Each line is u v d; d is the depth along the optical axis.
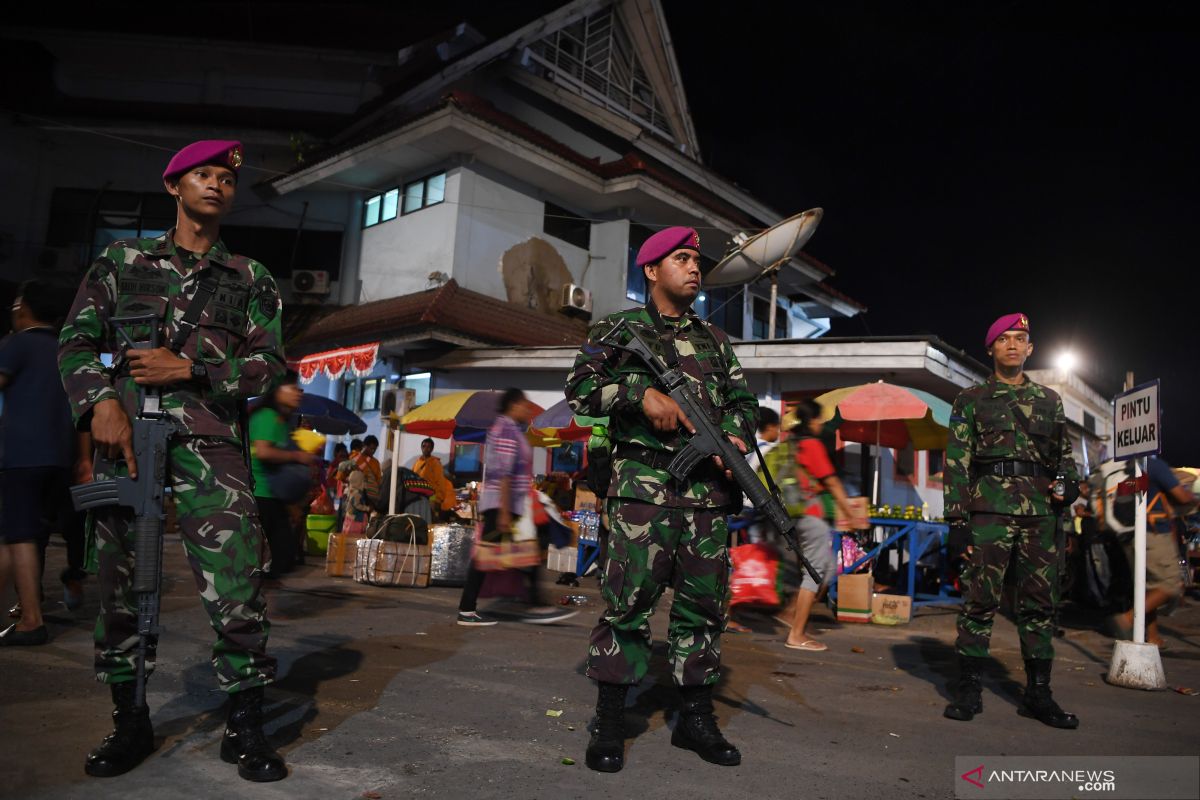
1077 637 7.54
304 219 19.78
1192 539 14.19
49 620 5.38
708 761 3.10
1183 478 10.02
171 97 21.20
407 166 17.83
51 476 4.69
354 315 17.94
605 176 18.52
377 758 2.94
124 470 2.77
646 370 3.28
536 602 7.01
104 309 2.82
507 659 4.90
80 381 2.68
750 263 14.55
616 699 3.10
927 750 3.42
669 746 3.27
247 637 2.76
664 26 22.83
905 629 7.79
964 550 4.32
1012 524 4.20
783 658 5.72
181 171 2.94
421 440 16.83
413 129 16.20
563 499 13.34
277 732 3.18
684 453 3.14
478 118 15.85
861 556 9.37
